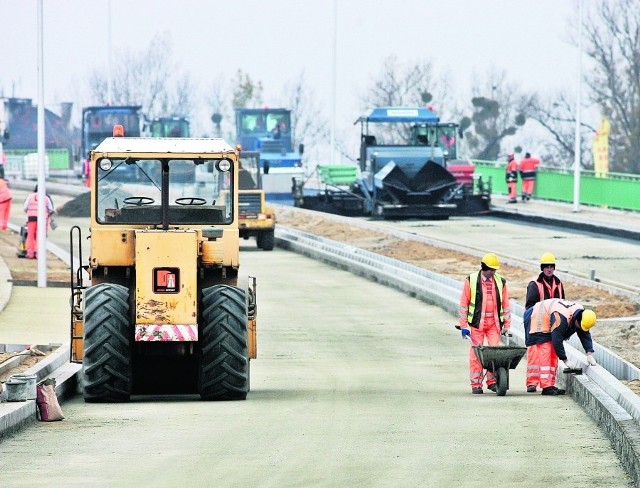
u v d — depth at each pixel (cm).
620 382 4972
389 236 13200
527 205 16588
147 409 4944
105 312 5100
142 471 3678
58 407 4662
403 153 15400
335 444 4112
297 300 9362
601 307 8156
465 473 3644
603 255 11300
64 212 16975
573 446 4088
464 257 11306
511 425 4522
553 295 5659
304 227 14800
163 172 5194
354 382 5941
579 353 6106
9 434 4288
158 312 4981
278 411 4872
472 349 5544
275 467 3731
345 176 16975
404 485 3484
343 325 8162
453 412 4862
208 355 5131
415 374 6259
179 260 4981
